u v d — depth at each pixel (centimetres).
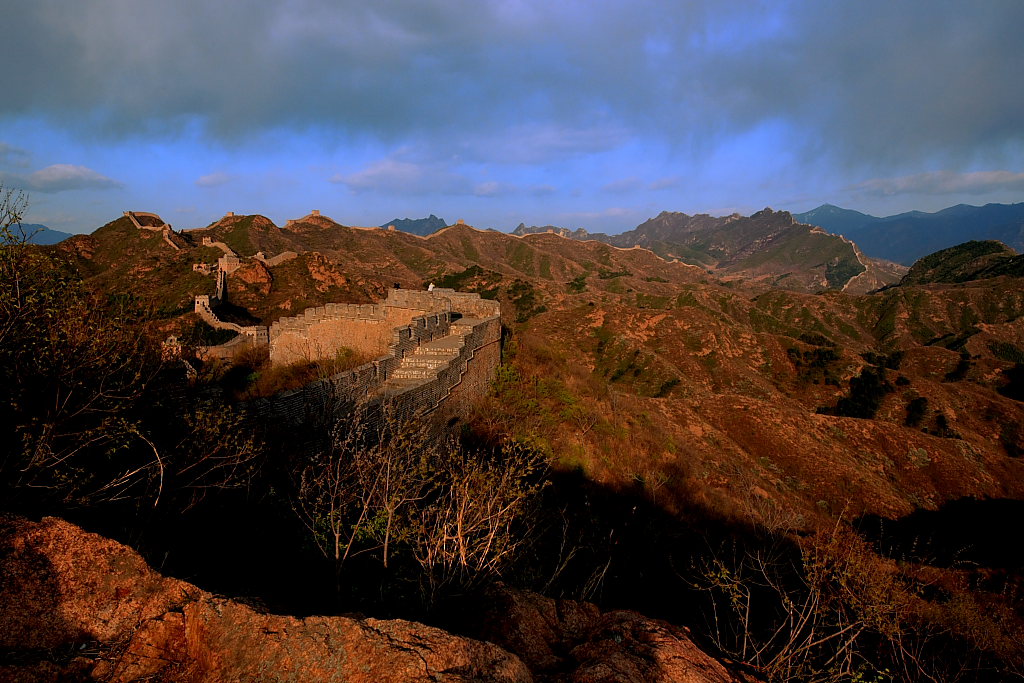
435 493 698
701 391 6388
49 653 254
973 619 798
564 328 7806
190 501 512
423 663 257
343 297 7406
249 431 667
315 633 268
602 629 373
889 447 3825
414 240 19250
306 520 584
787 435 3612
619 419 2012
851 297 14338
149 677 255
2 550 271
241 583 432
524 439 1427
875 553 1028
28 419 414
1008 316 12150
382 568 502
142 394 525
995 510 3111
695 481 1828
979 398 6256
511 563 555
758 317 13450
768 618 832
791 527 1656
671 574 1012
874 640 648
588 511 1188
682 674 304
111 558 298
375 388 1052
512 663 285
